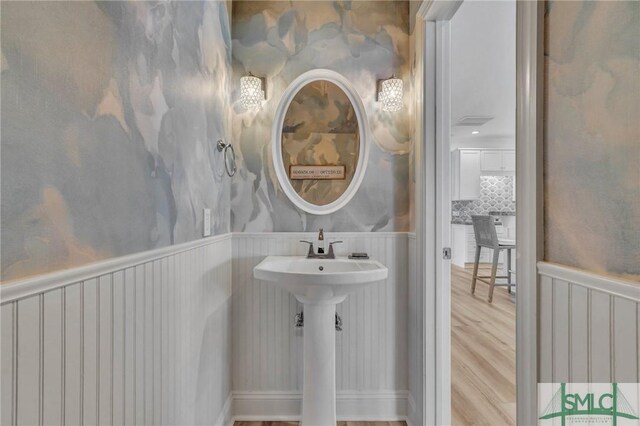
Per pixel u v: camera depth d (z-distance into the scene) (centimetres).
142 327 90
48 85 58
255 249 200
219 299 171
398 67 204
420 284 179
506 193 711
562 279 72
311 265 186
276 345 201
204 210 146
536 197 80
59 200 60
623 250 59
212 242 158
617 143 60
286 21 202
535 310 80
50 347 58
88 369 68
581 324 68
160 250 101
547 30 78
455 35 245
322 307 167
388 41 204
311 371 168
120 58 80
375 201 203
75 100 65
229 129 194
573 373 70
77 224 65
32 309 54
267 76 201
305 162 204
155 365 98
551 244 77
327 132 205
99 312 71
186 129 124
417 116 185
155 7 98
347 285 153
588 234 67
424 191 177
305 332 170
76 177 65
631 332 57
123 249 81
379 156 203
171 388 110
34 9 55
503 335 309
